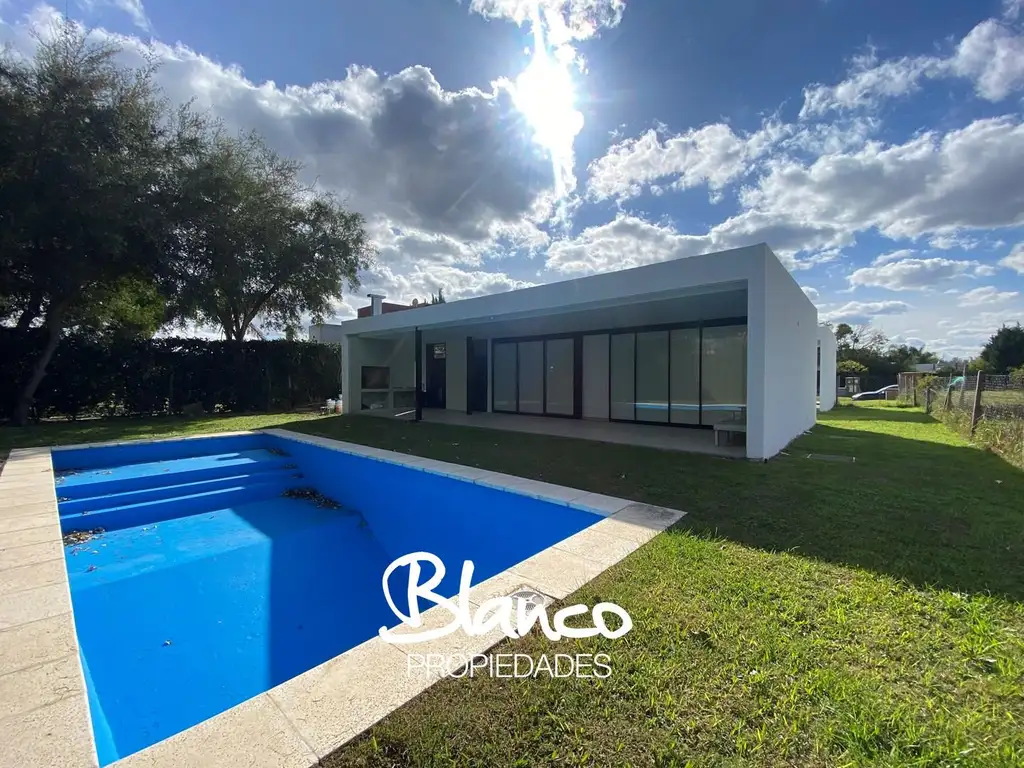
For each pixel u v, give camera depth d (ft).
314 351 56.85
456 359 52.06
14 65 32.32
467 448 25.80
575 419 41.37
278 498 25.49
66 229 34.14
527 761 5.02
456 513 18.90
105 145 35.19
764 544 11.31
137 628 13.44
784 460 22.08
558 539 15.24
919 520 13.21
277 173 56.39
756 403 21.62
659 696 6.04
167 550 17.95
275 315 61.57
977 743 5.27
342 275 62.54
